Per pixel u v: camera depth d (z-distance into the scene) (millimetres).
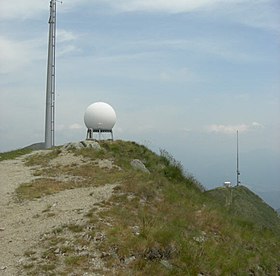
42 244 11359
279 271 14273
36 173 21625
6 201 16531
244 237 15938
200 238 13453
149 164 25219
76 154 25031
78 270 9805
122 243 11039
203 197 21172
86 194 16734
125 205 14875
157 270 10180
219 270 11430
